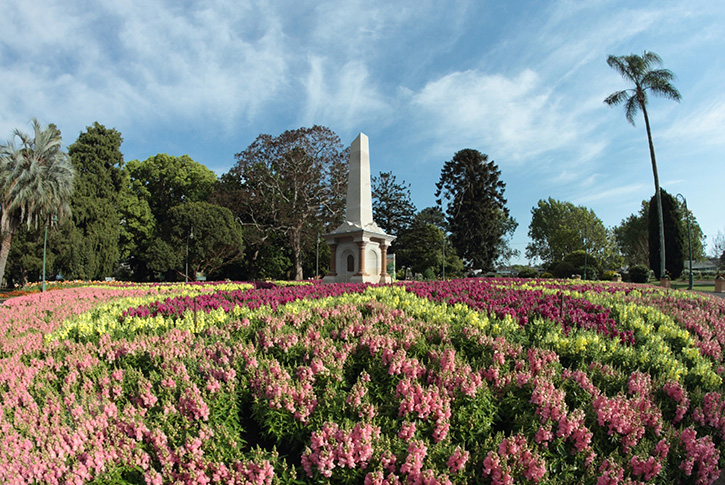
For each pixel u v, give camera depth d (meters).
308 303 7.30
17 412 3.32
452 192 52.97
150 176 42.78
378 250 16.95
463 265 50.00
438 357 3.98
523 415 3.23
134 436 3.04
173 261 32.12
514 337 5.15
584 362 4.51
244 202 36.72
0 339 6.09
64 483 2.63
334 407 3.27
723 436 3.42
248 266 41.06
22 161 22.75
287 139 35.62
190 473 2.50
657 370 4.43
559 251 64.62
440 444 2.89
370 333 4.67
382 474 2.45
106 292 14.66
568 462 2.93
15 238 27.81
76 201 30.25
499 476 2.46
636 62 29.84
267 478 2.52
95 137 33.34
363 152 17.14
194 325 5.79
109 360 4.69
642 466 2.66
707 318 7.73
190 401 3.29
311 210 36.84
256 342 4.85
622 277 37.25
